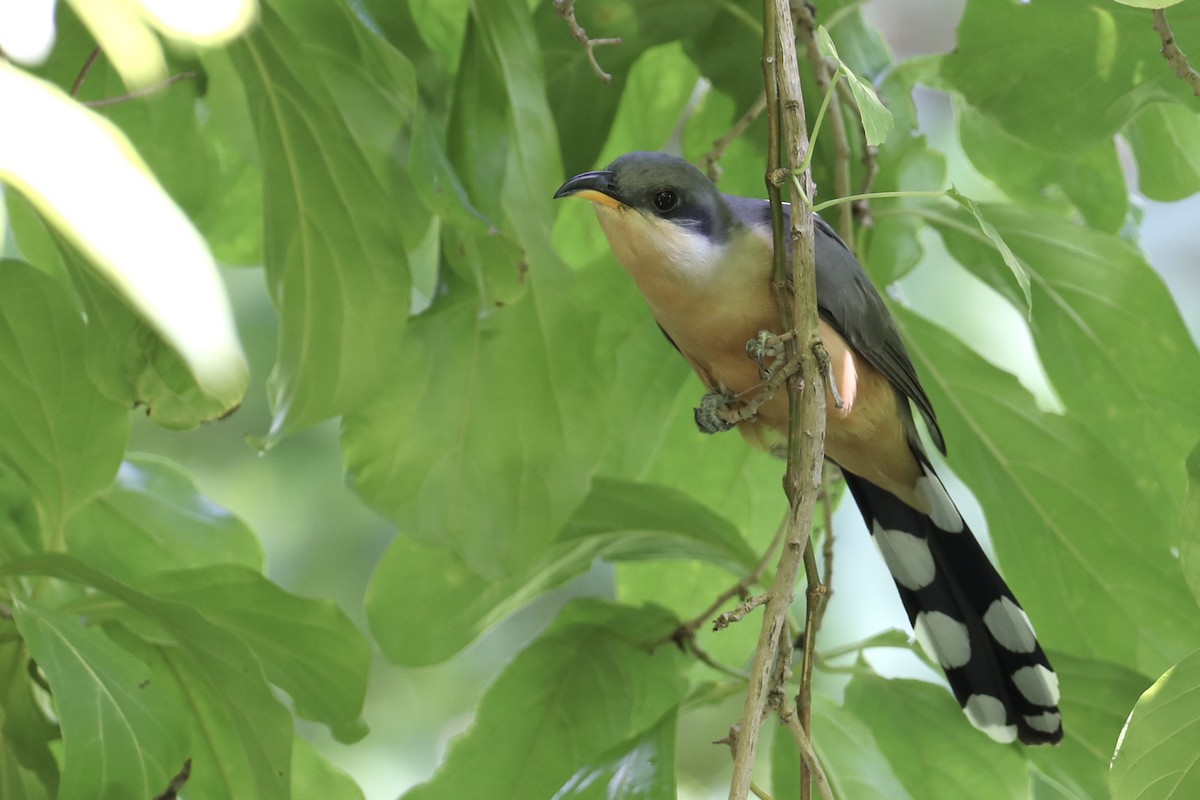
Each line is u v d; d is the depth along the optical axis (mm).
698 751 13164
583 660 7172
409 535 6695
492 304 6543
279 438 6266
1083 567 7473
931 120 11828
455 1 7609
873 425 7383
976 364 7688
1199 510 5281
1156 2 4965
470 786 6891
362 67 6602
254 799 6840
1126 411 7477
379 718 12477
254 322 11516
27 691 6289
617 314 7922
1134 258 7367
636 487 7098
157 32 6344
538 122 6438
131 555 7445
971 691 7254
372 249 6375
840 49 7367
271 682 6812
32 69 6996
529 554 6777
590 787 6012
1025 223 7527
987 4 7008
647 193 6898
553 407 6824
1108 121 7070
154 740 5559
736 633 8312
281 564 11742
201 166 7672
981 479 7691
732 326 6863
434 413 6773
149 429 11695
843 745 6930
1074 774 7008
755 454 8352
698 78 8383
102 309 5844
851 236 7289
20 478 6641
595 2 7398
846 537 11281
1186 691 5121
